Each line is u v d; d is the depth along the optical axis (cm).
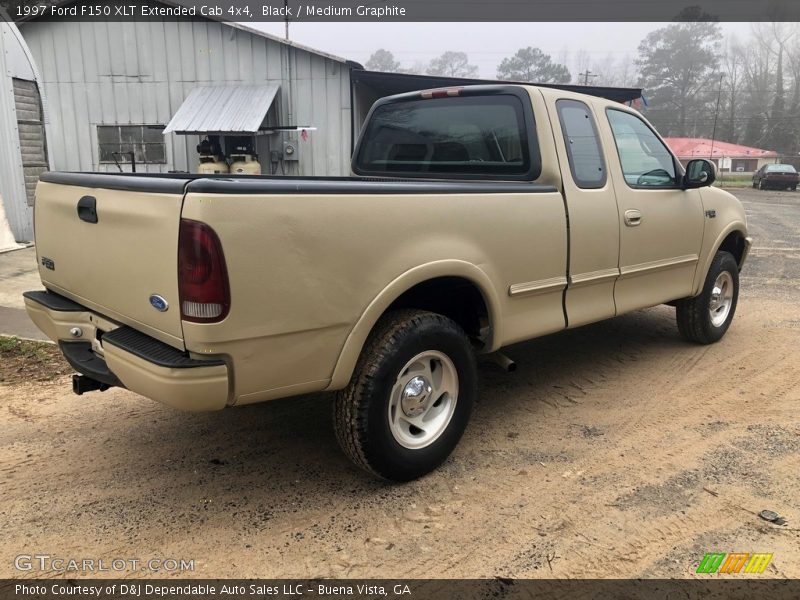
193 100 1412
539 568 261
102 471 336
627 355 536
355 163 499
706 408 424
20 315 610
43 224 347
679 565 263
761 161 6969
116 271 284
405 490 321
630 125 459
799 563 264
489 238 338
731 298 577
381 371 296
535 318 379
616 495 315
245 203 245
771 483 327
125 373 267
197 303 242
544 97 390
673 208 475
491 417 410
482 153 414
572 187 390
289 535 283
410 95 452
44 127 1042
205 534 283
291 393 275
